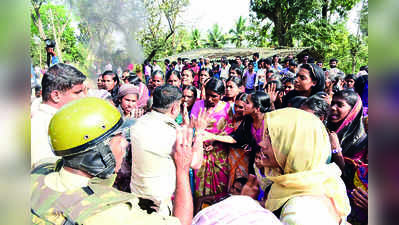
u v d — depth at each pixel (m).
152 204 1.15
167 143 1.76
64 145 0.96
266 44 28.81
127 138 2.17
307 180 1.04
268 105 2.38
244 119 2.52
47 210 0.88
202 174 2.73
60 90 1.80
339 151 1.99
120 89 2.95
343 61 20.09
